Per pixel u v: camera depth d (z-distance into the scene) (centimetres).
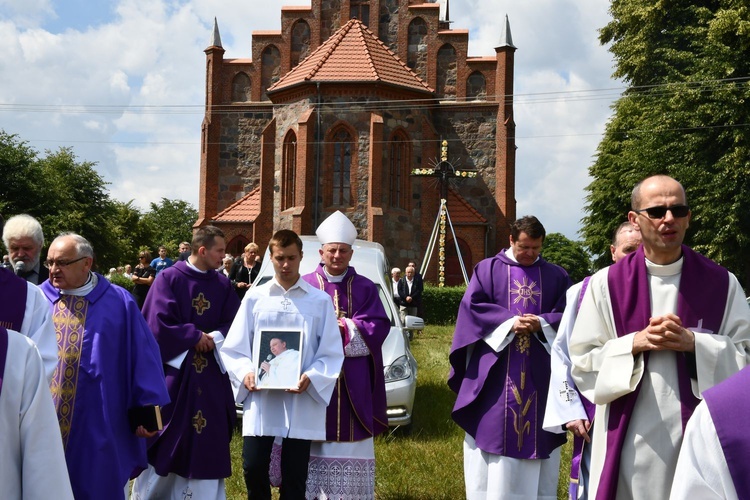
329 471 571
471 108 3509
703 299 379
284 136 3350
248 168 3606
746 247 2852
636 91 3412
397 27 3575
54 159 5400
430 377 1277
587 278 465
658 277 390
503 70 3491
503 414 565
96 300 492
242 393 543
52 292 493
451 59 3553
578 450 523
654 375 372
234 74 3650
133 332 496
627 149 3331
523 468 563
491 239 3456
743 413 212
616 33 3591
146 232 7531
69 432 464
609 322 398
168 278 614
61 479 283
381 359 603
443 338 1970
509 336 570
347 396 580
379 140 3192
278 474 599
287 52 3628
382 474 732
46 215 4669
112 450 467
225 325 621
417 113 3334
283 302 555
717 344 356
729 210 2803
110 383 478
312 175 3222
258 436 541
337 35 3434
